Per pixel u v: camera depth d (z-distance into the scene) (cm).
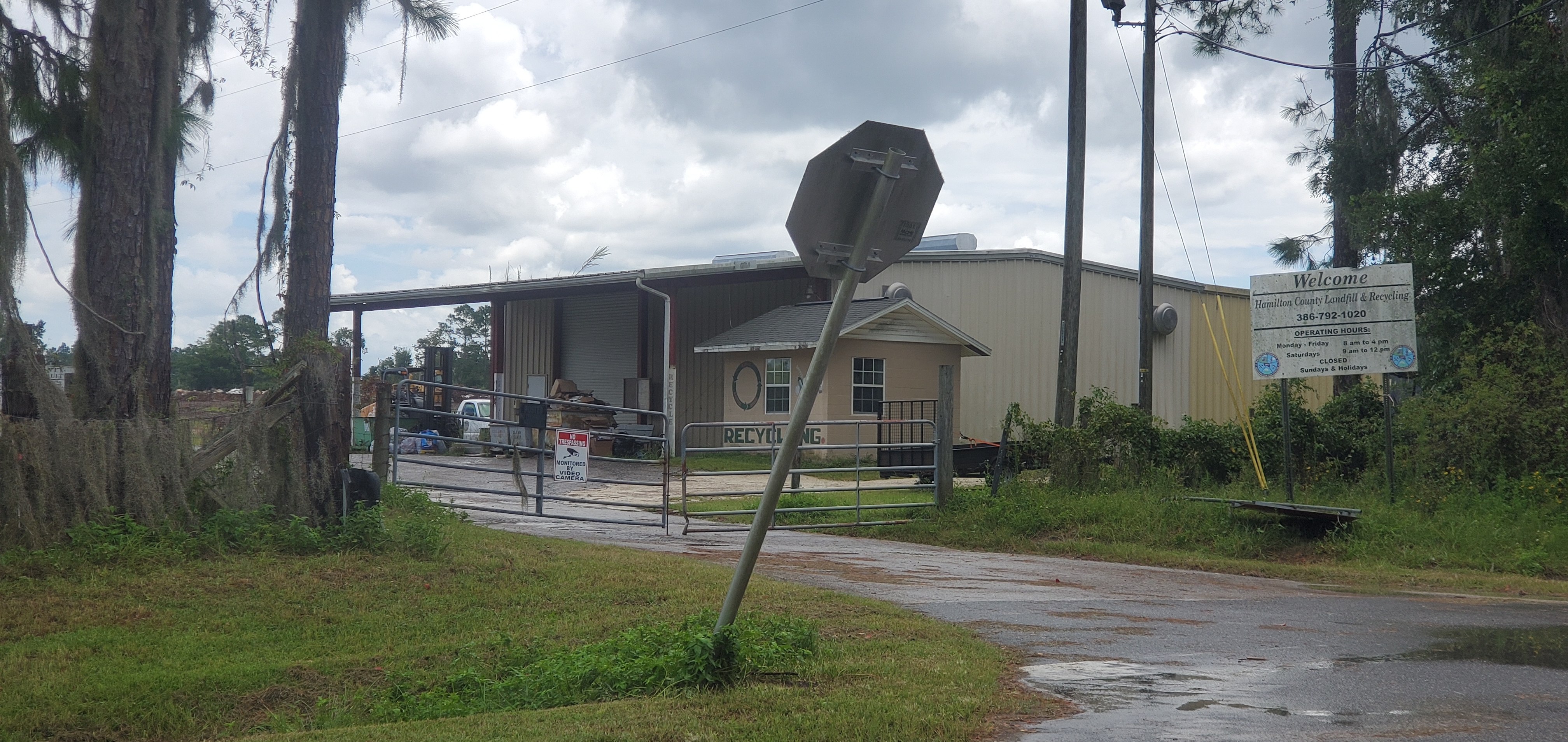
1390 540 1285
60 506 903
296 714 592
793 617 799
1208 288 3656
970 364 3055
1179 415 3519
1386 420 1493
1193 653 721
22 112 1041
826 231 538
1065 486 1620
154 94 1038
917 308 2789
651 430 3141
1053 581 1100
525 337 4188
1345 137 2258
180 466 970
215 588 848
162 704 588
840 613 836
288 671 657
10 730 538
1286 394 1488
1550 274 1692
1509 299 1783
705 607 839
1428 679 638
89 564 870
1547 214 1664
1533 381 1507
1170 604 948
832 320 551
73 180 1080
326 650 711
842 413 2703
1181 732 516
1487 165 1728
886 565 1198
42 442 892
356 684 654
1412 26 2103
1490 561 1217
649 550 1220
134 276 1013
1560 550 1221
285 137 1245
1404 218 1902
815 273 543
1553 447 1441
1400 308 1439
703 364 3578
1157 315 3412
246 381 1230
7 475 879
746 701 552
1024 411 3128
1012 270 3139
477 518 1464
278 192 1236
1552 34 1692
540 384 4097
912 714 528
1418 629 824
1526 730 522
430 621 793
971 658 677
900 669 635
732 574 1022
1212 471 1694
